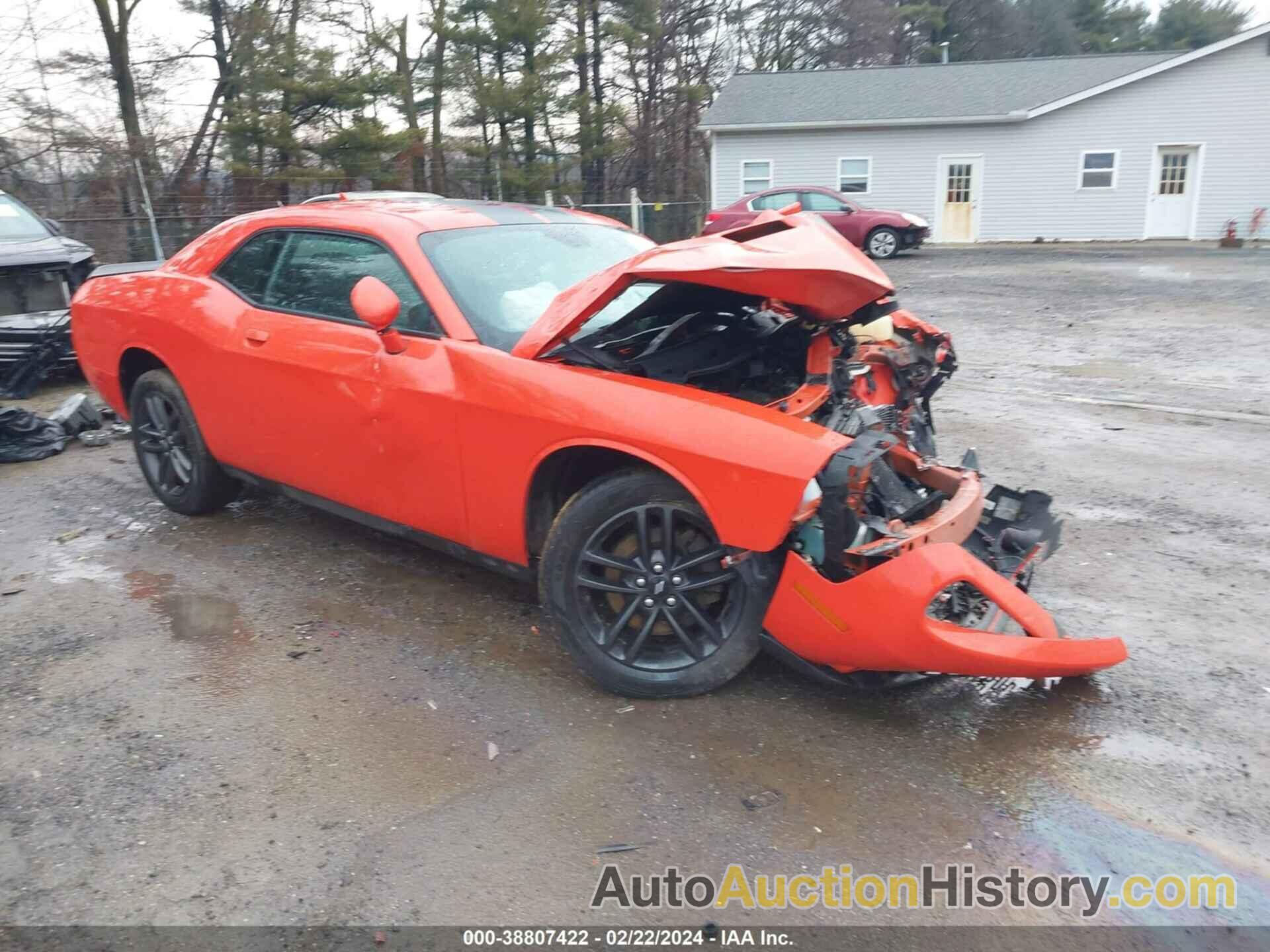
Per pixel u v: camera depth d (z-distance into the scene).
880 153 26.62
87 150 22.11
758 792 2.84
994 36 54.41
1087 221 25.92
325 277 4.17
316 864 2.58
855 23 46.91
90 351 5.26
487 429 3.43
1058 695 3.34
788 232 3.52
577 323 3.32
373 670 3.58
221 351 4.39
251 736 3.16
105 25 24.11
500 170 29.77
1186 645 3.65
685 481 3.02
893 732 3.14
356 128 25.19
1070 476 5.66
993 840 2.63
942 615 3.17
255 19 24.72
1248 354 9.30
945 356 4.17
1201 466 5.81
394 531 4.03
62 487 5.81
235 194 24.05
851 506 2.98
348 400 3.85
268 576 4.43
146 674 3.57
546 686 3.45
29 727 3.23
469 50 29.89
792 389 3.60
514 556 3.56
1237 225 25.03
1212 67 24.09
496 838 2.67
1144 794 2.81
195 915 2.41
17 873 2.56
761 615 3.19
